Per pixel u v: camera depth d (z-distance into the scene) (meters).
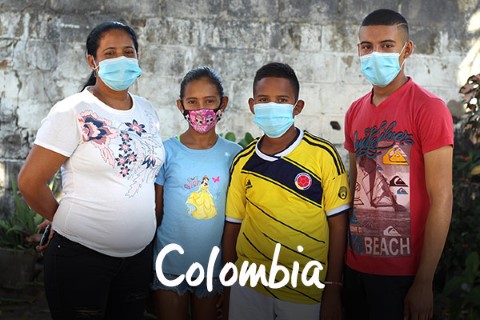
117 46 2.72
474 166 4.86
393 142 2.66
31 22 5.45
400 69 2.73
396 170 2.66
